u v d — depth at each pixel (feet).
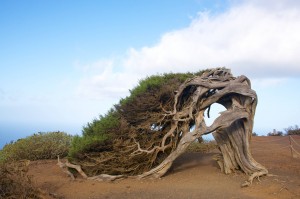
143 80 52.29
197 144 72.38
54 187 42.32
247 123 47.24
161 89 49.73
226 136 48.21
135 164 49.70
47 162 64.39
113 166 48.80
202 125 48.11
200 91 48.65
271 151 69.51
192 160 59.41
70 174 48.70
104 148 49.21
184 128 50.67
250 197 36.27
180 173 50.24
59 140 72.64
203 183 43.47
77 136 52.03
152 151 48.75
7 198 32.14
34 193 34.30
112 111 52.39
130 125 50.78
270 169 50.70
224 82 48.80
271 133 119.03
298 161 57.72
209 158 60.29
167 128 51.80
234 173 48.19
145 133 50.98
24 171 36.65
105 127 49.62
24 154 67.51
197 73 53.26
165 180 46.34
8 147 69.00
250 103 47.78
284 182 41.81
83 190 40.81
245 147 47.19
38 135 73.10
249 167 46.60
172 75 52.65
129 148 49.08
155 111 51.52
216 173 48.88
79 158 49.98
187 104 50.96
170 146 50.67
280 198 36.01
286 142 85.97
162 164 47.75
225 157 48.65
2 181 32.76
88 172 49.49
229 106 49.98
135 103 50.08
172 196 37.04
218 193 37.86
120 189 41.22
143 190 40.45
